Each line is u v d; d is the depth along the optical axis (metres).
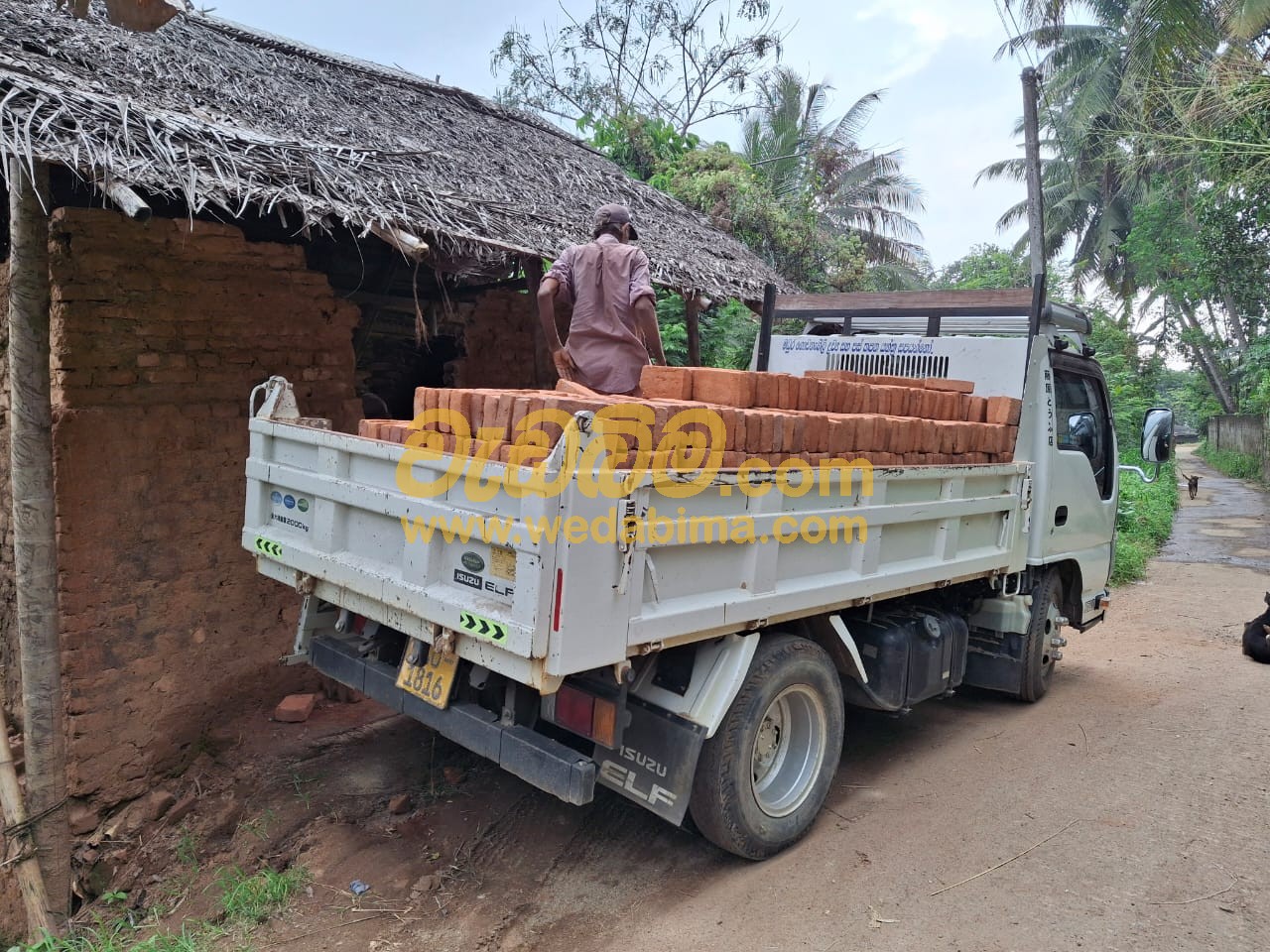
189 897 3.71
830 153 19.41
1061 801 4.02
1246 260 15.98
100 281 4.37
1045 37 14.38
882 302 5.54
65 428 4.27
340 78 7.71
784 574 3.34
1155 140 13.16
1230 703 5.53
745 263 8.55
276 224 5.70
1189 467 31.33
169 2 4.80
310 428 3.57
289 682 5.21
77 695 4.37
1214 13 11.69
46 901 3.90
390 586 3.10
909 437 3.91
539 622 2.50
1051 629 5.52
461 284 8.25
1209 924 3.04
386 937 3.12
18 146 3.41
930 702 5.52
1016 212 24.97
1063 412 5.41
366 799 4.14
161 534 4.64
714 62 17.66
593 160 9.44
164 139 3.97
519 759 3.01
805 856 3.53
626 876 3.45
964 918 3.08
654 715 3.17
